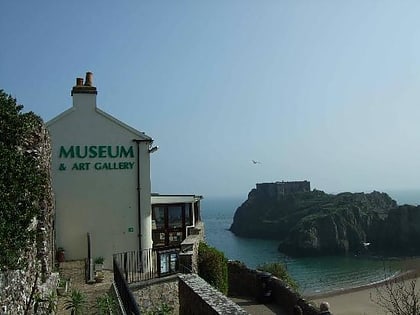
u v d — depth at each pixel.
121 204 19.27
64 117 19.00
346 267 76.12
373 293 43.97
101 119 19.34
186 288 12.41
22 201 7.96
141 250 18.20
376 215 111.81
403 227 104.06
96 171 19.12
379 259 88.25
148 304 13.91
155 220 22.75
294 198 137.12
